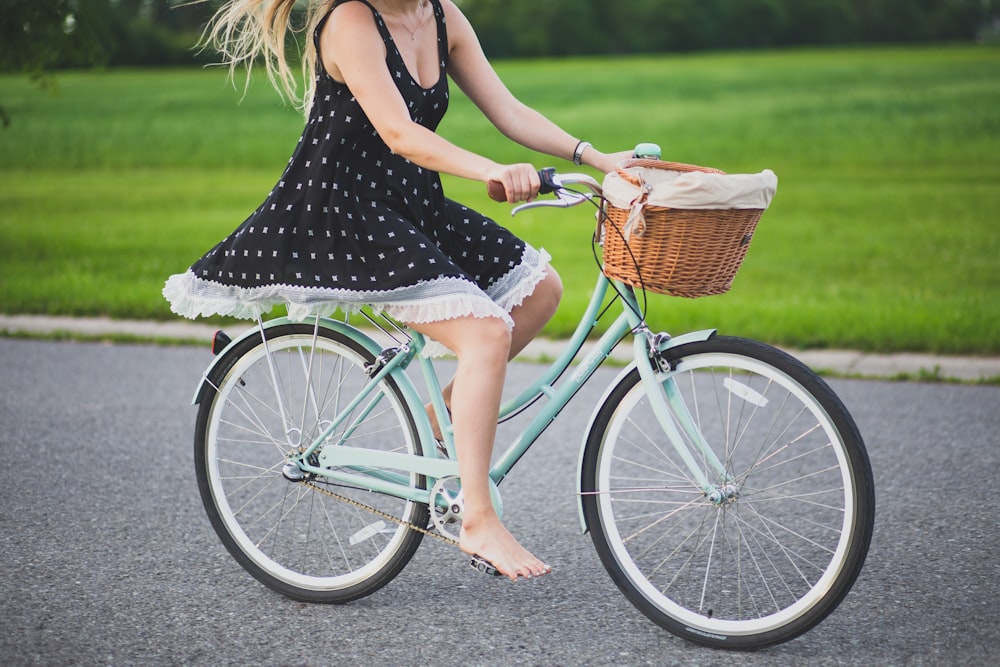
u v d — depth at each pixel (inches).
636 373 115.0
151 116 951.0
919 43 1985.7
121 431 188.5
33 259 360.2
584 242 408.8
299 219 112.6
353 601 123.3
